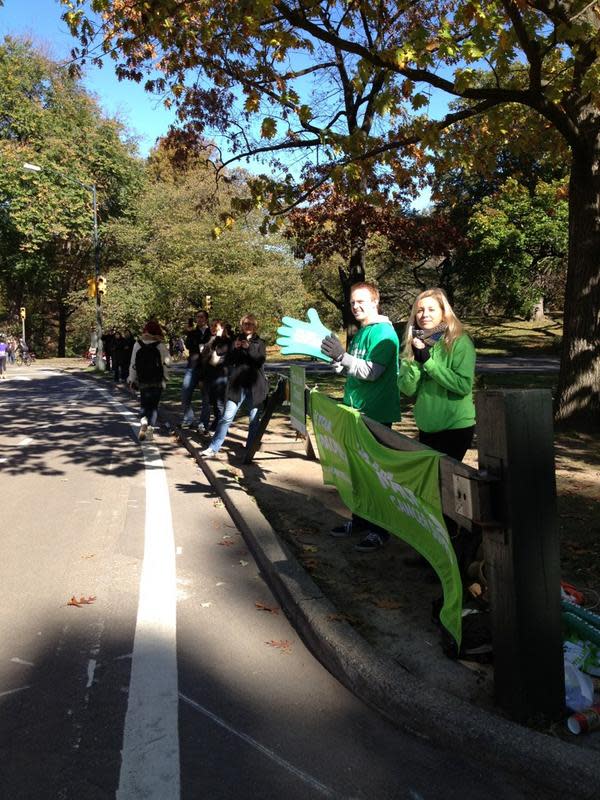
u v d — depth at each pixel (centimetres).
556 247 3238
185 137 1200
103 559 483
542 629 256
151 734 269
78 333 5938
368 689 291
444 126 859
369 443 422
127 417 1380
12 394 2008
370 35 1203
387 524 420
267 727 275
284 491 650
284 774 245
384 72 841
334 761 253
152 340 1057
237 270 4075
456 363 405
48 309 6025
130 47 939
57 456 934
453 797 233
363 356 488
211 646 347
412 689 278
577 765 230
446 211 3550
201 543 521
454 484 284
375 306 495
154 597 411
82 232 3934
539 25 834
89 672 320
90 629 366
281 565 429
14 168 3562
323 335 542
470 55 693
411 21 1123
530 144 1131
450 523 357
